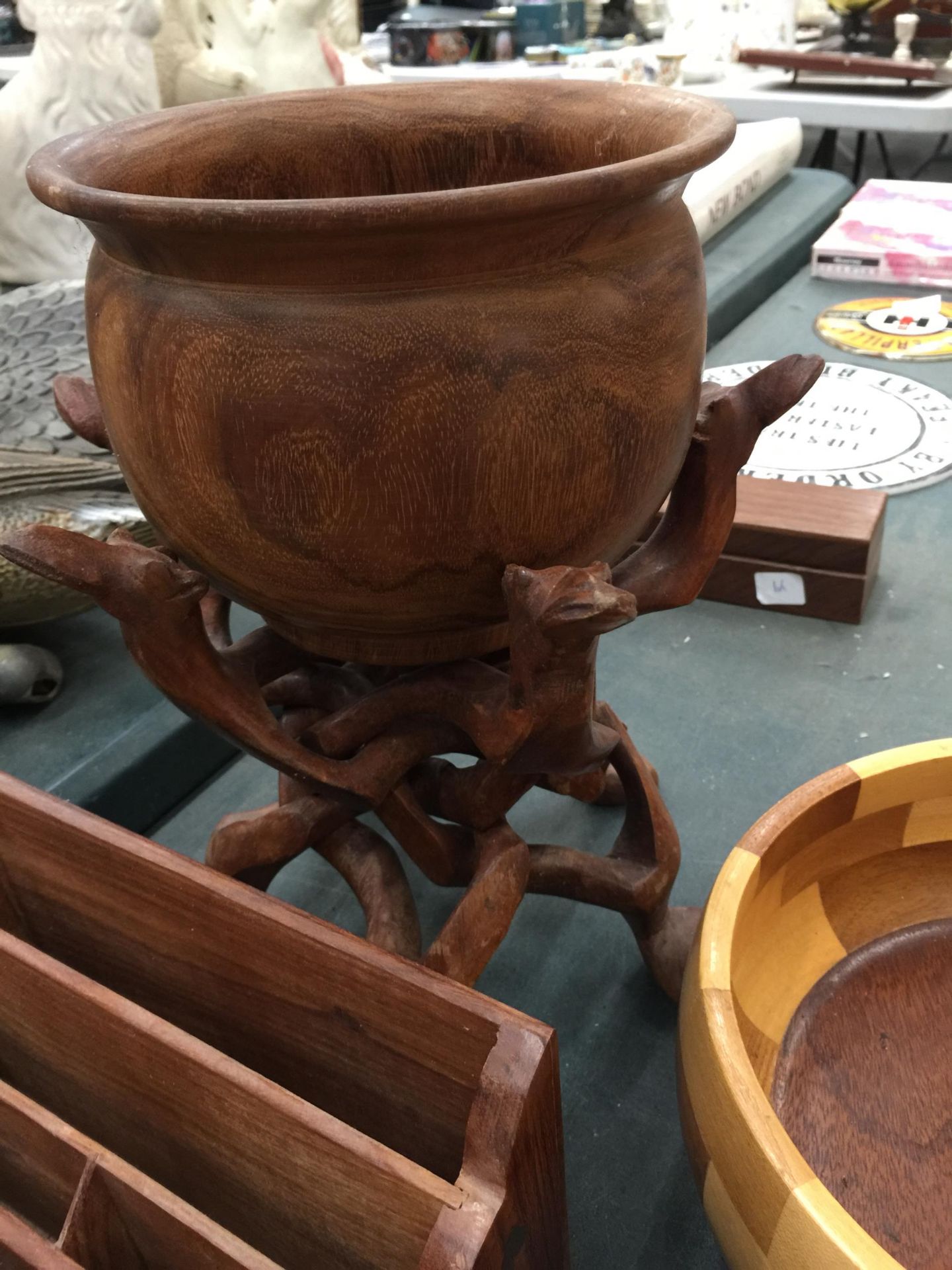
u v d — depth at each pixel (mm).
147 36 1257
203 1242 326
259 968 404
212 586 476
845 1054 464
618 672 806
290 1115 330
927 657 788
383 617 399
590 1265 456
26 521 769
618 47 2383
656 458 400
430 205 305
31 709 775
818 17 2439
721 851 643
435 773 517
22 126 1236
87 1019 377
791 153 1750
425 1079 381
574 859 538
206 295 351
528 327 346
